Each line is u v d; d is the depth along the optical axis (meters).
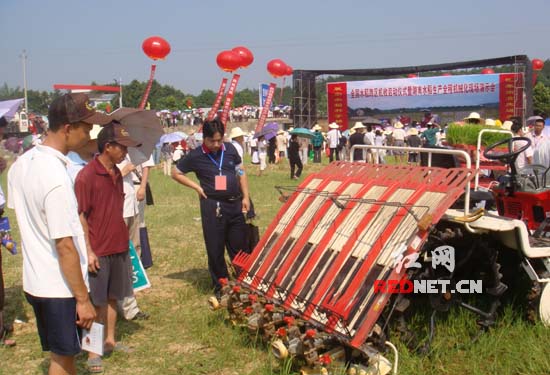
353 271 4.55
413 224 4.41
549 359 4.33
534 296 4.89
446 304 4.77
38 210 3.45
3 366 4.95
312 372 4.15
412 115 36.62
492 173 8.85
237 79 17.17
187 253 8.88
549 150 7.45
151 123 6.57
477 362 4.41
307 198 5.70
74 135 3.54
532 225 5.53
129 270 5.21
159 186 18.47
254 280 5.43
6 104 8.08
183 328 5.70
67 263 3.44
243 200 6.48
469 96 35.19
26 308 6.51
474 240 4.82
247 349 5.01
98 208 4.86
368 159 16.95
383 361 4.14
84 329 3.71
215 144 6.12
